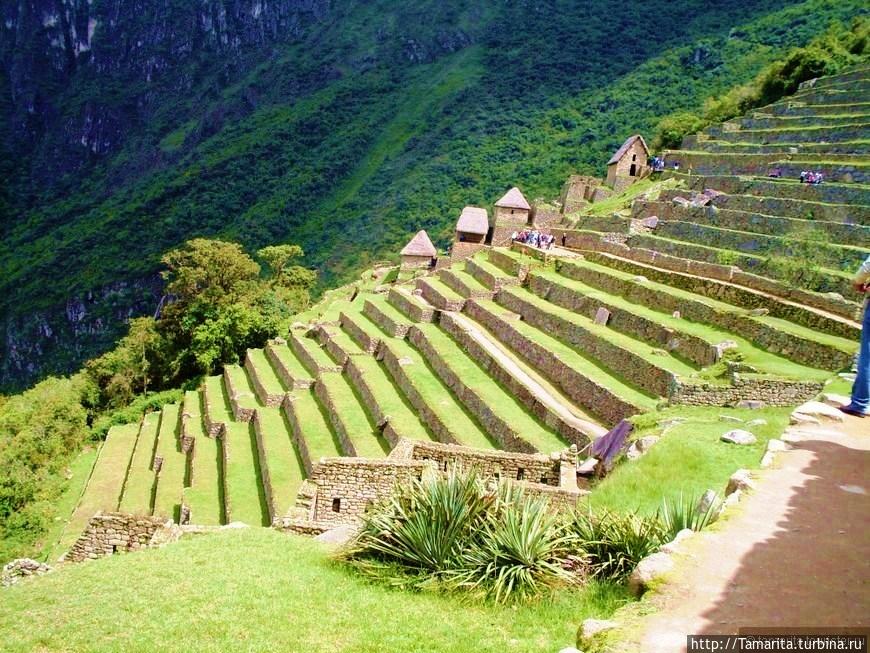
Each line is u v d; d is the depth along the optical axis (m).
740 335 30.95
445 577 11.27
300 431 34.97
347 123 185.00
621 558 10.84
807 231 39.72
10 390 134.25
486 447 27.81
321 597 11.24
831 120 59.09
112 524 19.11
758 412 21.42
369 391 37.06
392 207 126.19
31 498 35.91
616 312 36.41
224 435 40.09
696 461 16.11
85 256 159.75
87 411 58.91
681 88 121.31
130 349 66.88
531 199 107.31
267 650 9.40
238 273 68.38
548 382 32.62
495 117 146.88
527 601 10.48
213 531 18.27
